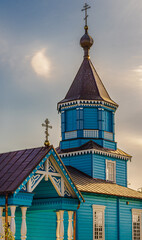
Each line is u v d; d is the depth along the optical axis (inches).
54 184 764.0
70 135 1459.2
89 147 1382.9
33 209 818.2
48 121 776.3
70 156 1427.2
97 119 1453.0
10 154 793.6
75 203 806.5
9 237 671.8
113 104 1501.0
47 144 762.8
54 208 788.6
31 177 716.7
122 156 1491.1
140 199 1396.4
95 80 1529.3
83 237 1151.6
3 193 676.1
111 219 1274.6
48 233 983.0
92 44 1595.7
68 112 1489.9
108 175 1429.6
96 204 1224.8
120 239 1291.8
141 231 1386.6
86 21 1604.3
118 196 1291.8
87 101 1445.6
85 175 1362.0
